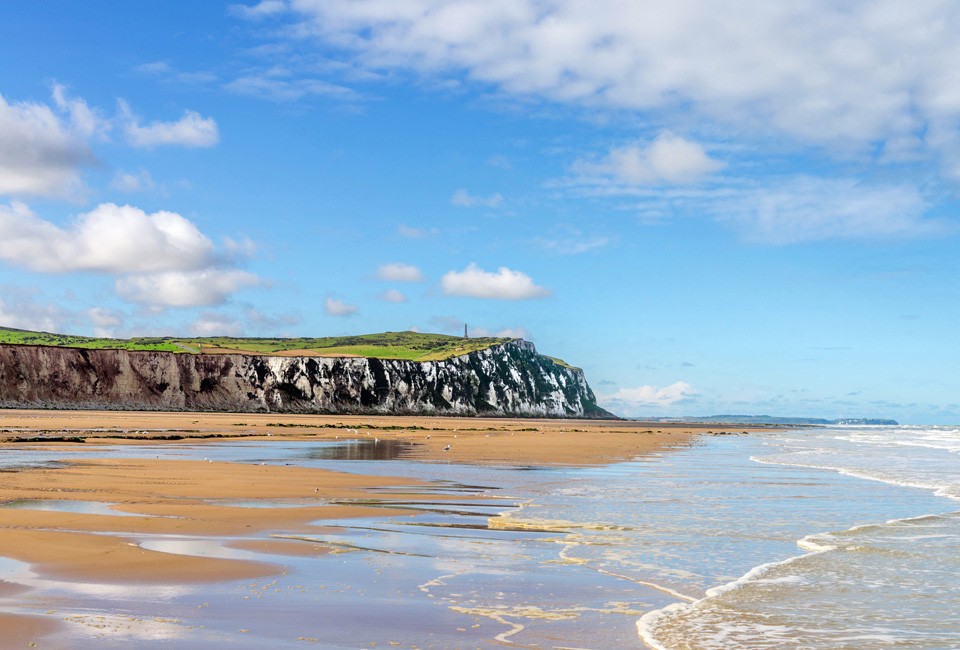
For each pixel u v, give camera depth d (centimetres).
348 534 1389
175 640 723
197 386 15138
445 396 18612
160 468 2655
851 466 3481
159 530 1338
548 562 1184
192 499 1833
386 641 750
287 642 733
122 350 14688
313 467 3028
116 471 2488
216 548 1192
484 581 1034
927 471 3166
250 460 3384
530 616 864
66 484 2039
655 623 854
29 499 1709
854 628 859
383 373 17675
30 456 3181
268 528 1423
